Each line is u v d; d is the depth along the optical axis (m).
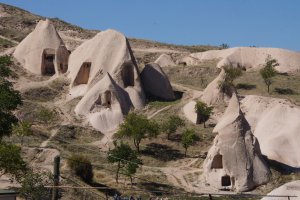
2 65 61.78
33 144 63.00
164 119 77.56
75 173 52.97
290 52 105.50
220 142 63.09
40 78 88.94
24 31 120.88
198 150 70.12
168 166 65.75
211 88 83.69
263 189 60.75
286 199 41.41
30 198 38.41
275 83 94.25
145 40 134.62
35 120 73.50
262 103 80.88
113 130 74.75
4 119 45.97
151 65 87.69
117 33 88.19
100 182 55.25
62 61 91.25
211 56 111.12
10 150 41.47
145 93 85.00
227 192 59.78
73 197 46.41
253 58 105.75
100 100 78.56
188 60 112.81
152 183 58.22
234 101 66.69
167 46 131.00
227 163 62.03
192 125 76.75
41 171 49.12
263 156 67.44
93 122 75.31
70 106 79.81
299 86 93.69
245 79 95.75
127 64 84.12
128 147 58.47
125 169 57.31
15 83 84.81
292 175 63.44
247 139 63.84
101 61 85.12
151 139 72.25
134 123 69.44
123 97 80.19
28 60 91.62
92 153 64.94
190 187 59.19
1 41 105.69
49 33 93.44
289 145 71.19
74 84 85.25
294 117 75.75
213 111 80.12
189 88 92.31
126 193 52.72
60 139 68.69
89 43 89.38
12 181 44.50
